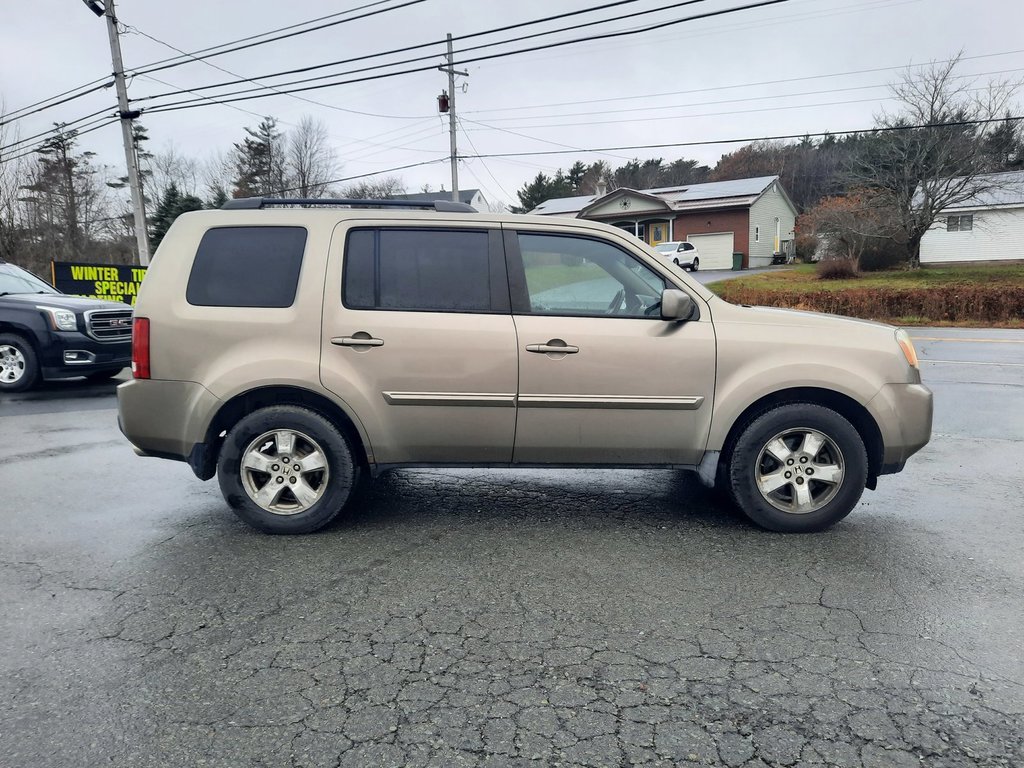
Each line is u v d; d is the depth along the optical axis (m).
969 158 28.84
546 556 3.76
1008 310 20.16
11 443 6.52
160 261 3.98
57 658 2.74
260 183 59.91
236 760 2.16
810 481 4.07
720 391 3.96
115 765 2.14
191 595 3.30
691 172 73.50
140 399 3.95
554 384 3.94
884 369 3.98
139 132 53.56
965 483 5.14
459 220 4.02
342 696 2.50
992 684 2.56
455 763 2.15
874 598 3.25
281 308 3.93
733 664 2.70
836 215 31.00
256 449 4.00
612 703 2.46
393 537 4.04
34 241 40.44
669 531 4.14
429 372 3.92
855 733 2.29
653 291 4.06
